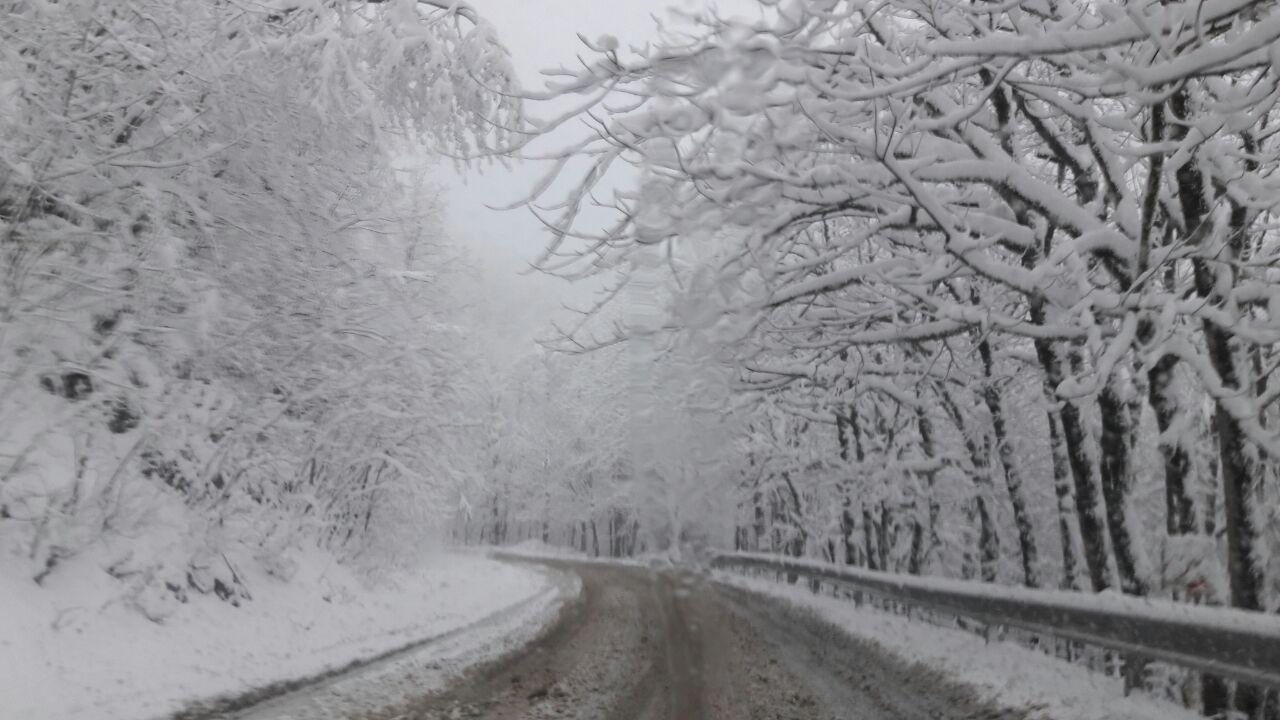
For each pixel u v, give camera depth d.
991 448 17.33
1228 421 6.82
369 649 10.55
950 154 7.98
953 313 8.09
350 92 11.41
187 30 9.84
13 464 8.15
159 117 10.05
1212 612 5.23
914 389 15.08
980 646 9.70
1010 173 7.61
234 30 10.68
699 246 4.68
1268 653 4.74
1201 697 6.94
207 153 9.71
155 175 10.03
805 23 5.53
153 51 9.46
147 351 10.38
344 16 11.05
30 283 8.45
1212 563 7.16
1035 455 18.47
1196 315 6.81
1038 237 8.47
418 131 11.60
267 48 10.41
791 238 8.33
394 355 14.71
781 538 26.72
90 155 9.23
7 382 8.30
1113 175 7.76
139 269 9.32
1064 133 10.65
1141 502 16.27
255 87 11.03
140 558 9.50
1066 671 7.99
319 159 12.96
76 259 9.02
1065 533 12.34
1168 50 4.98
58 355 8.82
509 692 8.26
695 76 5.40
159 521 9.68
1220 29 6.04
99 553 9.05
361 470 17.11
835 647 10.30
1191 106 6.67
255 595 11.54
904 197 7.48
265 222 12.55
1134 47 7.05
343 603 13.72
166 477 11.03
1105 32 5.12
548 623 14.07
